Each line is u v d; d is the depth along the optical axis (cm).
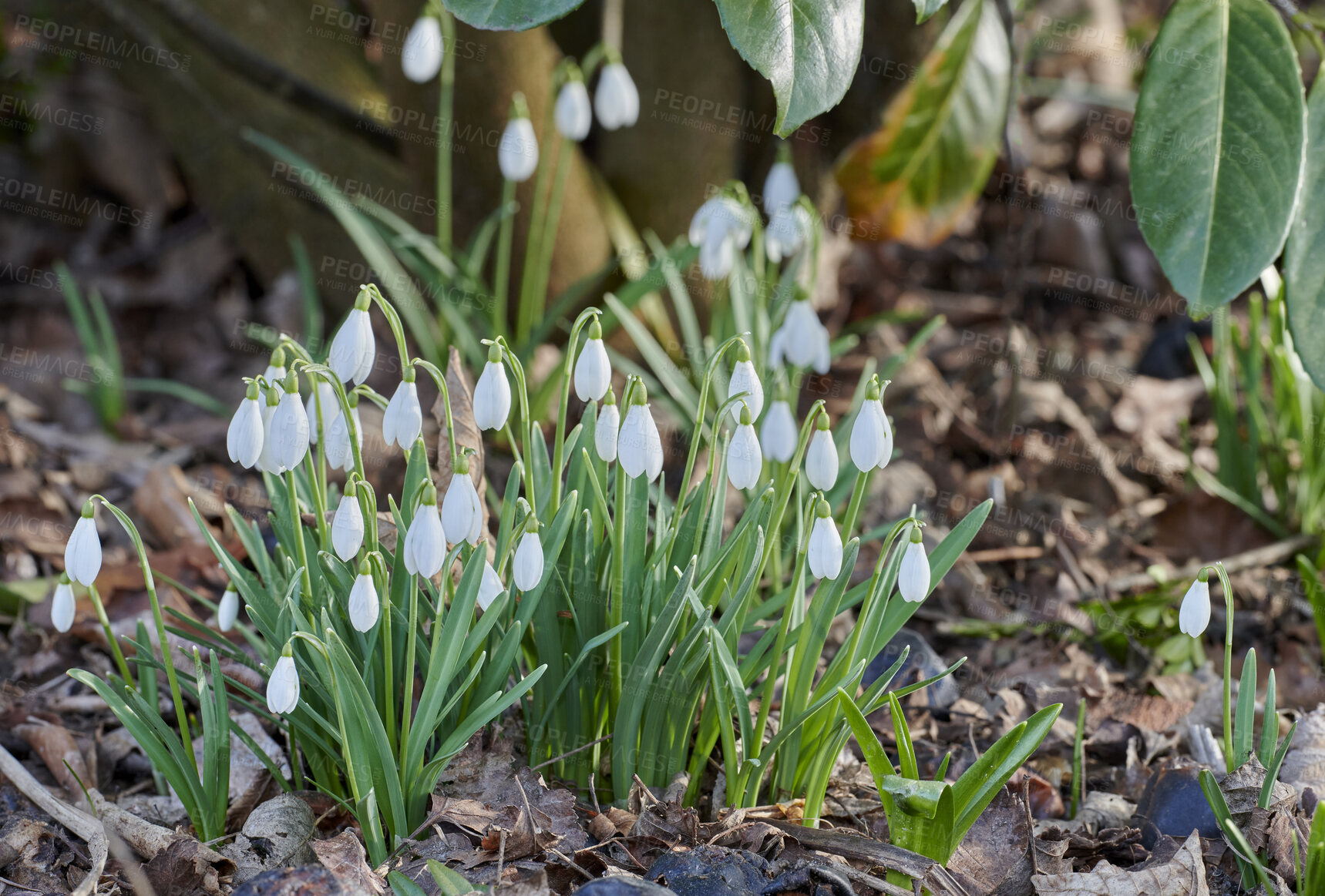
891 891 190
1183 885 200
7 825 220
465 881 184
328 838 216
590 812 220
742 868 196
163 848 207
